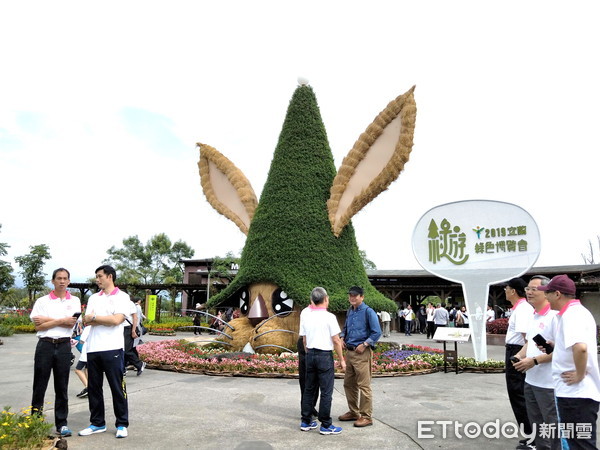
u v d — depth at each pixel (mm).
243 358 10398
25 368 10500
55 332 5215
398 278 30266
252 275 12406
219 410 6332
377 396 7496
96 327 5195
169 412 6203
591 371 3455
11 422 4652
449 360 10109
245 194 14281
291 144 13500
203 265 45125
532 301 4602
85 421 5793
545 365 4273
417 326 28141
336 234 12680
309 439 5098
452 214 11953
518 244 11242
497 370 10289
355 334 5824
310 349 5461
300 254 12312
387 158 12070
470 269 11594
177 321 32281
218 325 16594
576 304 3588
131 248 51906
